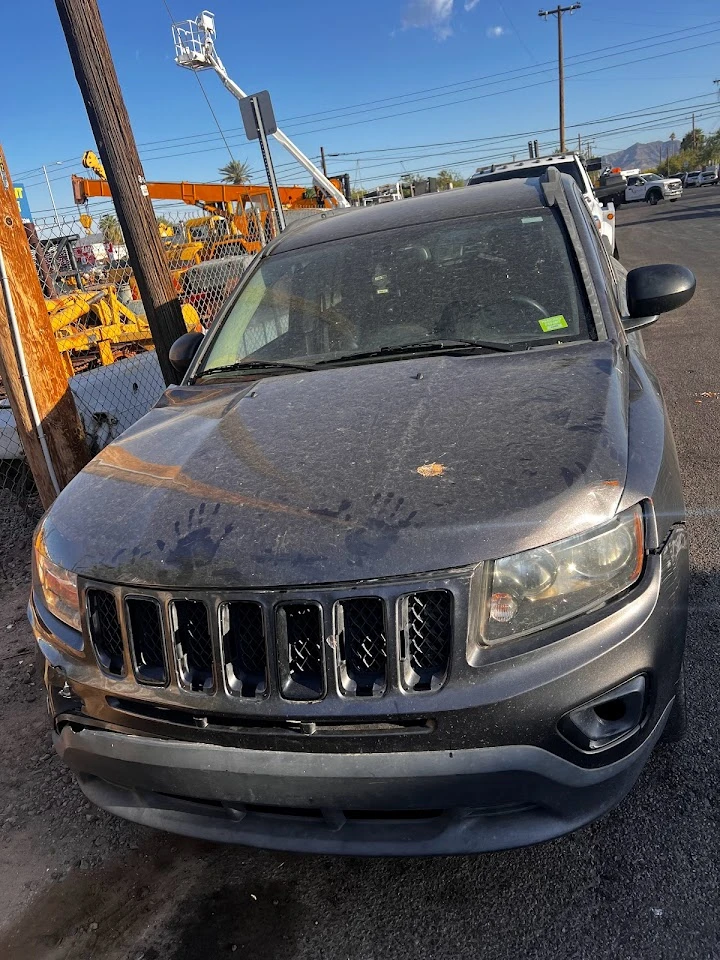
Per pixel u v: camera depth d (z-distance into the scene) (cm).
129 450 254
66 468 486
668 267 294
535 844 178
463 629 169
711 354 753
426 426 217
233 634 182
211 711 182
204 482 212
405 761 170
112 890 234
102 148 529
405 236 336
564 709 170
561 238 306
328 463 207
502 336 275
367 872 225
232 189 1402
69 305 850
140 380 669
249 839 191
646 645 180
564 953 191
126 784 201
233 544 185
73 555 206
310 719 173
